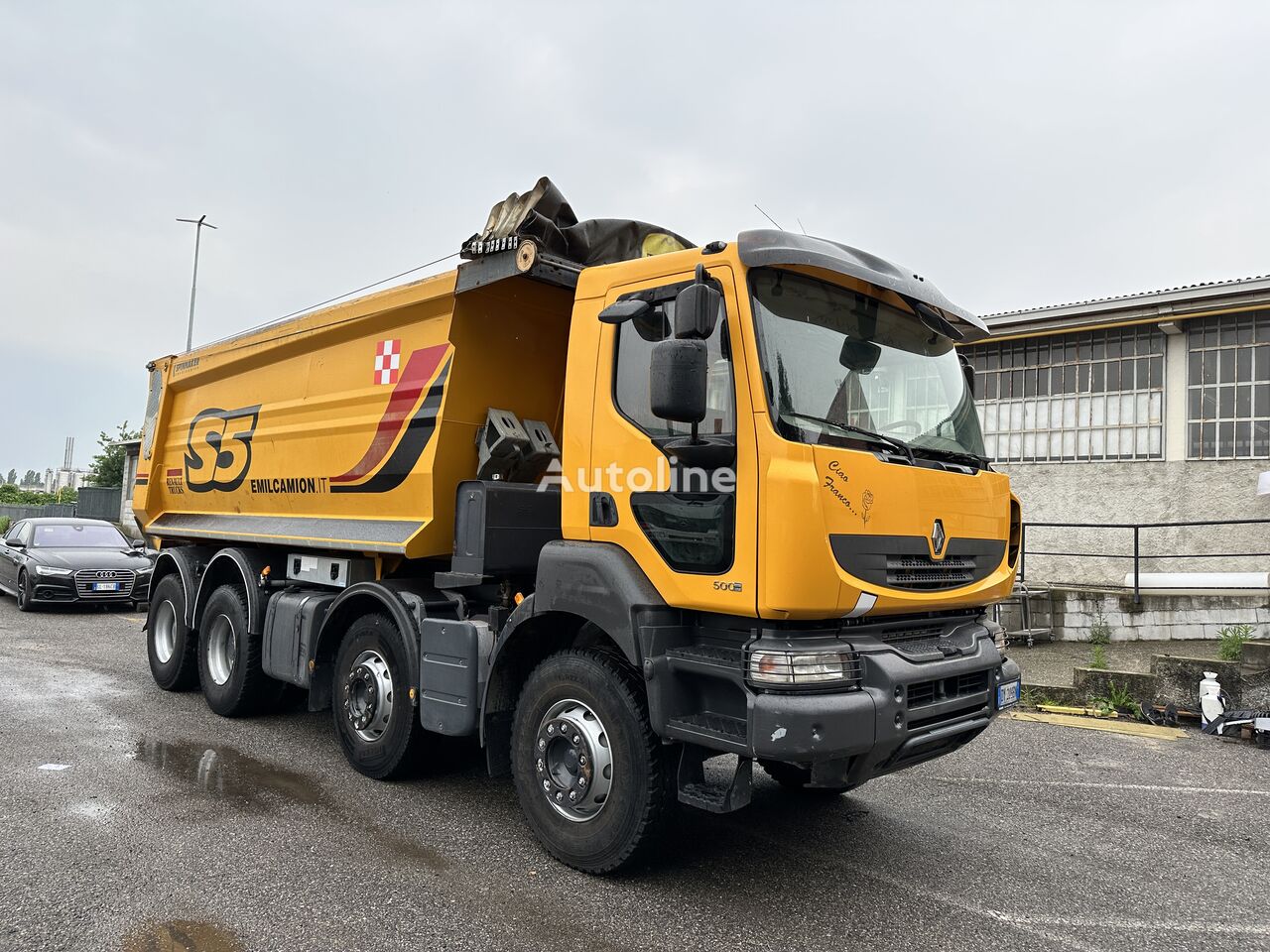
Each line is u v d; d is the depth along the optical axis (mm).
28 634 11422
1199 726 7445
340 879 4082
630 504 4180
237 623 7012
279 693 7156
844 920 3820
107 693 7957
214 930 3535
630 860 4062
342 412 6238
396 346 5801
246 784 5434
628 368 4297
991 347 12758
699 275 3816
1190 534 11148
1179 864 4555
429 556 5516
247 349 7367
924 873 4379
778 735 3467
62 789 5199
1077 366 12070
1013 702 4562
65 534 14812
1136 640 9789
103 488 33531
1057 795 5676
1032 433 12383
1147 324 11469
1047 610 10219
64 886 3902
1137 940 3695
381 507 5871
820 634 3736
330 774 5707
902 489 3951
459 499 5242
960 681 4188
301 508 6754
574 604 4285
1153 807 5457
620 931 3654
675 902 3947
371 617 5734
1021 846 4777
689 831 4891
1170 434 11336
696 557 3883
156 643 8344
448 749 6301
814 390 3916
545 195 4867
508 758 4875
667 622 4012
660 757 4047
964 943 3639
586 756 4195
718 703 3906
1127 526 9961
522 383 5684
